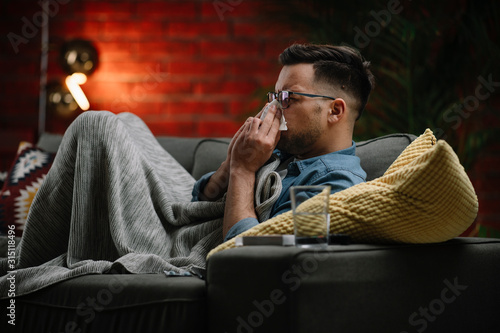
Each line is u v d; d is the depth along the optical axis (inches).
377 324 43.2
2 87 142.9
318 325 39.9
